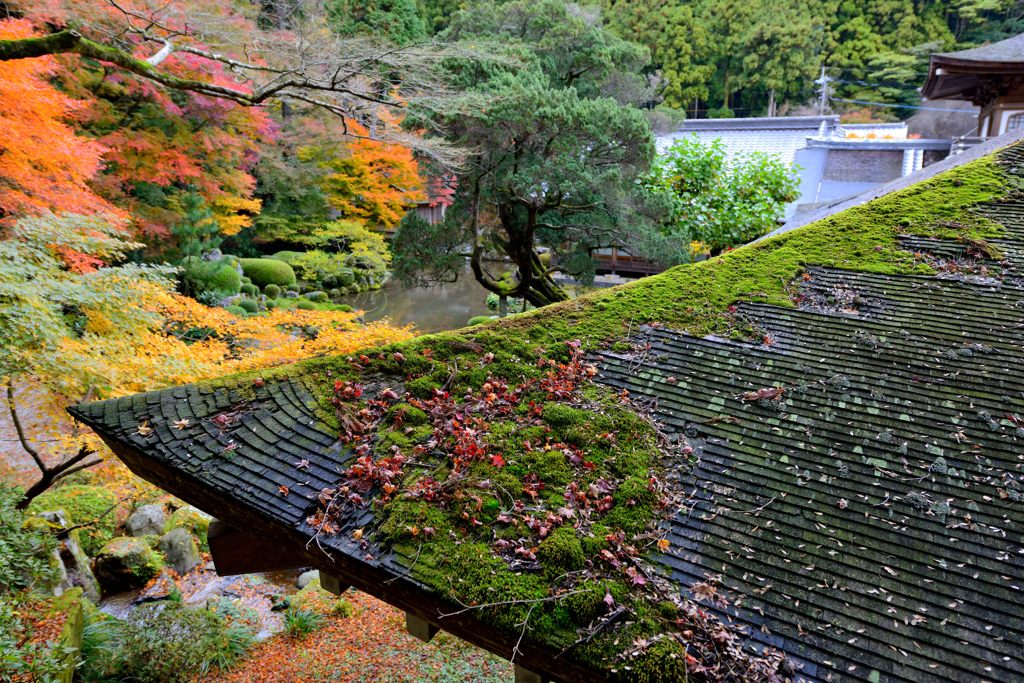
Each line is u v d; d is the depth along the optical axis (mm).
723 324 3840
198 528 8562
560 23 11727
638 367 3490
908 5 27547
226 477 2783
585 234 12188
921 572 2256
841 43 28688
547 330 3867
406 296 18672
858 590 2209
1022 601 2127
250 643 6629
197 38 9180
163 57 6855
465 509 2600
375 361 3527
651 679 1959
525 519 2535
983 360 3252
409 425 3080
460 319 16609
